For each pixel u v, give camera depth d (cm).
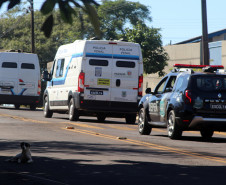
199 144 2752
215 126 2908
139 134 3422
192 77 2950
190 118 2905
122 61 4475
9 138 2888
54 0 1031
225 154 2277
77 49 4534
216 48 8938
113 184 1456
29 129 3572
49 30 1038
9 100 7019
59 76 4919
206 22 5775
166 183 1475
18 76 7044
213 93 2922
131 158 2058
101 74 4412
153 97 3325
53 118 5075
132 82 4497
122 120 5447
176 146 2592
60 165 1841
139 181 1511
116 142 2744
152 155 2169
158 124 3209
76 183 1470
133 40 8950
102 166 1822
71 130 3550
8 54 7031
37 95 7131
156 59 9050
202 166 1852
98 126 4056
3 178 1543
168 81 3238
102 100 4425
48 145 2530
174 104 2988
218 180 1538
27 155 1892
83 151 2286
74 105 4456
